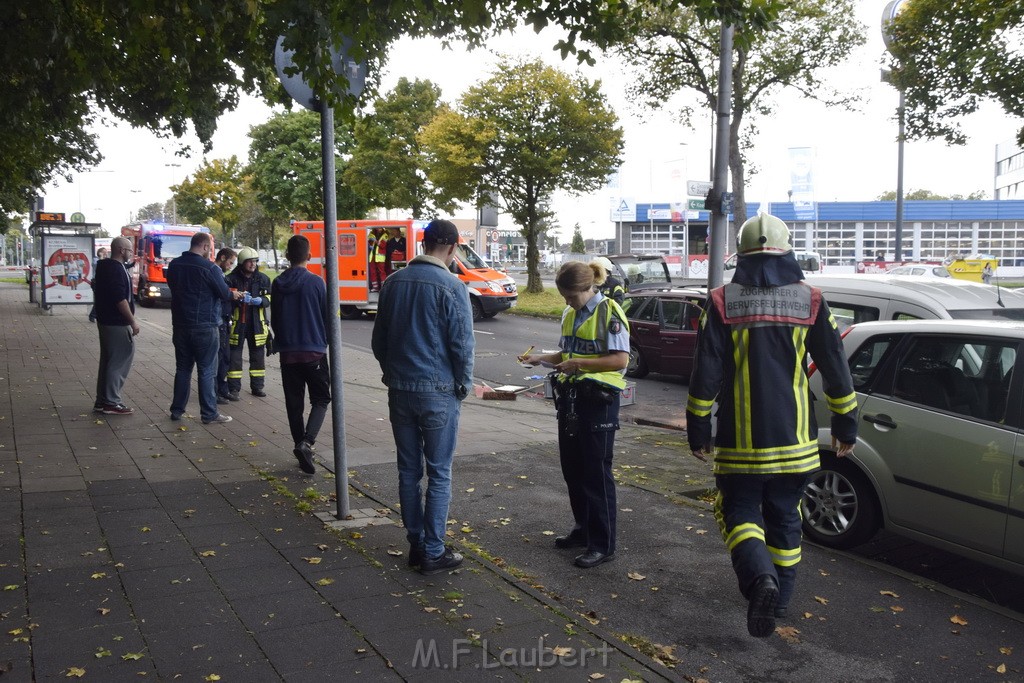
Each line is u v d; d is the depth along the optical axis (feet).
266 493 20.25
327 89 17.34
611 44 19.74
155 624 12.78
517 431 29.96
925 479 16.05
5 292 116.37
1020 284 121.49
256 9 22.59
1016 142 41.19
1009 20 38.06
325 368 22.48
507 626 13.10
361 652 12.04
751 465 11.93
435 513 15.14
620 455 26.48
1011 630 14.01
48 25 24.95
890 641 13.47
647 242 179.11
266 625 12.86
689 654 12.87
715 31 67.36
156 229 91.61
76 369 41.88
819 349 12.25
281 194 148.25
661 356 44.01
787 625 13.98
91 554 15.66
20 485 20.16
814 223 186.50
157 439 25.90
